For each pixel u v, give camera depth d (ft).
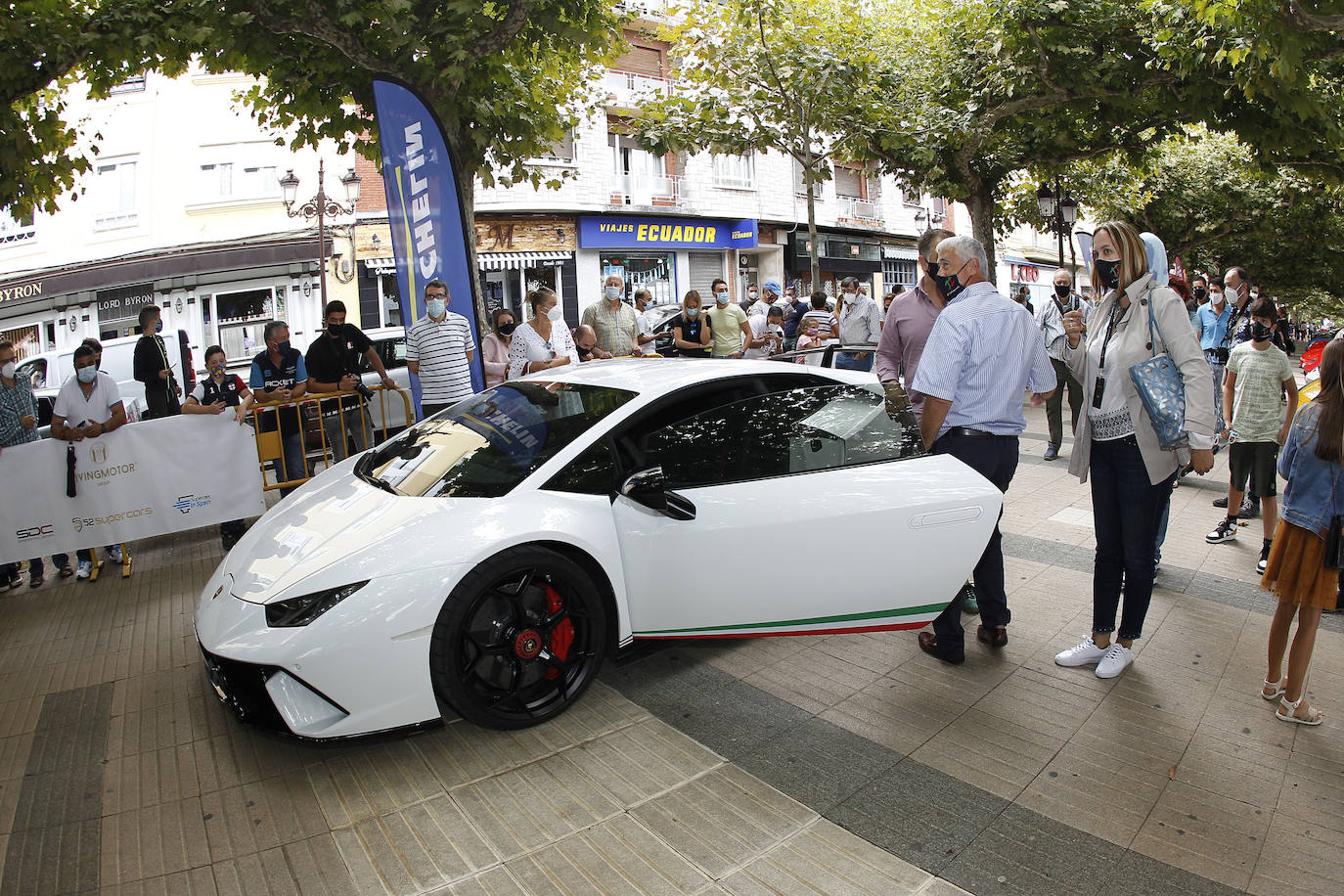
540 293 23.16
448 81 21.77
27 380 18.79
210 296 58.39
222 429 19.58
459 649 9.93
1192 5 25.66
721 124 40.42
